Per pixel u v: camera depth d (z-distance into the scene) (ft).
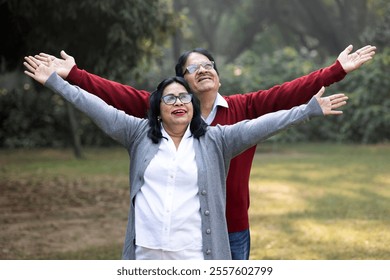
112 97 18.57
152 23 42.45
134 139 16.79
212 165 16.15
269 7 143.84
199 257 15.81
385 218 38.88
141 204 16.06
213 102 18.74
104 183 57.41
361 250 31.09
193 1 155.02
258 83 101.55
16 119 97.60
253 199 46.96
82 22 40.55
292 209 42.70
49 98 98.63
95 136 100.83
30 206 45.75
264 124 15.97
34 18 40.86
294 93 18.30
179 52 138.51
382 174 59.06
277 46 171.83
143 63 47.83
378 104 93.20
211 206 15.92
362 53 18.19
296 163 70.59
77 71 18.08
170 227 15.69
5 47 45.96
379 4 127.75
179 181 15.89
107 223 39.68
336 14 143.84
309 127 99.25
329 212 41.22
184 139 16.34
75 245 33.53
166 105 16.16
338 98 15.78
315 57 140.56
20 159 80.74
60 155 86.33
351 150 84.74
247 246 18.42
